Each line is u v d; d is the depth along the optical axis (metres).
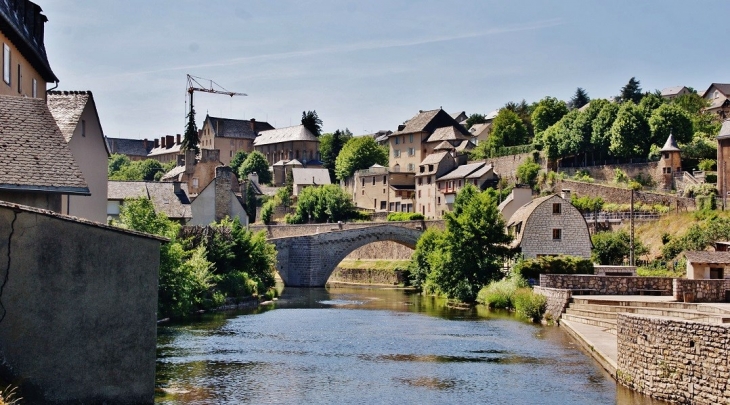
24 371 24.22
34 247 24.45
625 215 107.25
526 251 83.62
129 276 25.66
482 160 152.12
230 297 75.81
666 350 31.12
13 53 41.09
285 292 97.62
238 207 122.88
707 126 146.12
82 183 28.38
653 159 126.69
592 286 66.25
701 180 115.25
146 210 62.22
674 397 30.52
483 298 78.12
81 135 43.41
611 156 136.75
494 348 48.00
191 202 119.38
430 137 176.38
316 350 46.78
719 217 94.75
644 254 93.50
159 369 39.75
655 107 142.75
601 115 136.75
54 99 43.94
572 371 40.09
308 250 111.56
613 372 37.94
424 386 36.62
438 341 50.81
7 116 29.66
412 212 156.88
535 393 34.94
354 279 125.56
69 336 24.80
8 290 24.14
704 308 52.06
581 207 117.75
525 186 108.19
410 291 101.12
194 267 69.25
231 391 34.94
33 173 27.86
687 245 87.12
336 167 197.75
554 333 54.88
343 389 35.84
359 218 153.25
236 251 83.38
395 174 164.62
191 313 65.94
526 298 66.31
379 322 61.75
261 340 50.50
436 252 89.62
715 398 27.83
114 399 25.31
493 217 83.06
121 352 25.45
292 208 170.12
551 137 141.12
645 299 60.09
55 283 24.66
